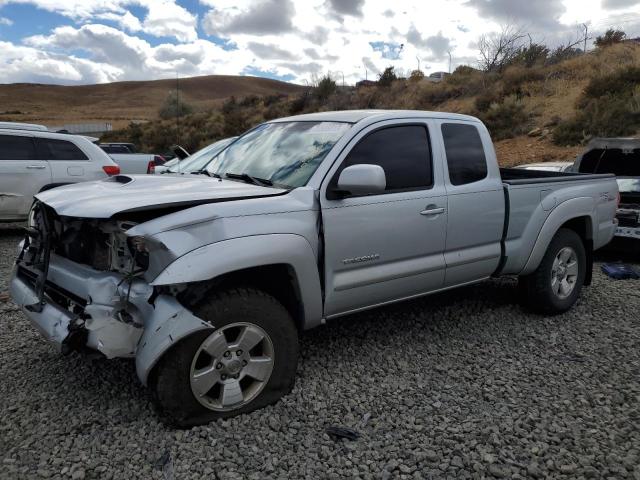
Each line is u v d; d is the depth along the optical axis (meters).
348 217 3.73
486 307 5.55
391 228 3.97
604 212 5.80
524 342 4.65
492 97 22.77
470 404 3.55
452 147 4.51
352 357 4.26
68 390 3.65
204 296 3.19
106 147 22.31
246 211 3.28
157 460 2.90
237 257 3.13
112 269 3.19
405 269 4.11
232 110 40.84
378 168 3.46
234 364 3.25
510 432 3.22
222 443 3.06
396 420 3.34
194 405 3.14
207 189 3.55
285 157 4.05
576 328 5.02
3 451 2.96
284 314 3.43
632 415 3.43
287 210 3.44
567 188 5.38
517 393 3.71
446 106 25.47
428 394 3.67
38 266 3.60
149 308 3.04
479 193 4.57
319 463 2.91
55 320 3.19
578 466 2.90
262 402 3.41
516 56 26.81
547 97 21.70
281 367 3.46
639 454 3.01
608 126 16.89
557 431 3.23
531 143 18.28
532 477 2.82
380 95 30.30
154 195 3.34
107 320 2.97
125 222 3.08
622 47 25.11
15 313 5.15
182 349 3.04
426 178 4.27
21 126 9.68
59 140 9.54
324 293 3.69
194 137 34.03
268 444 3.06
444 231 4.34
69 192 3.64
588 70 22.92
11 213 9.03
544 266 5.16
